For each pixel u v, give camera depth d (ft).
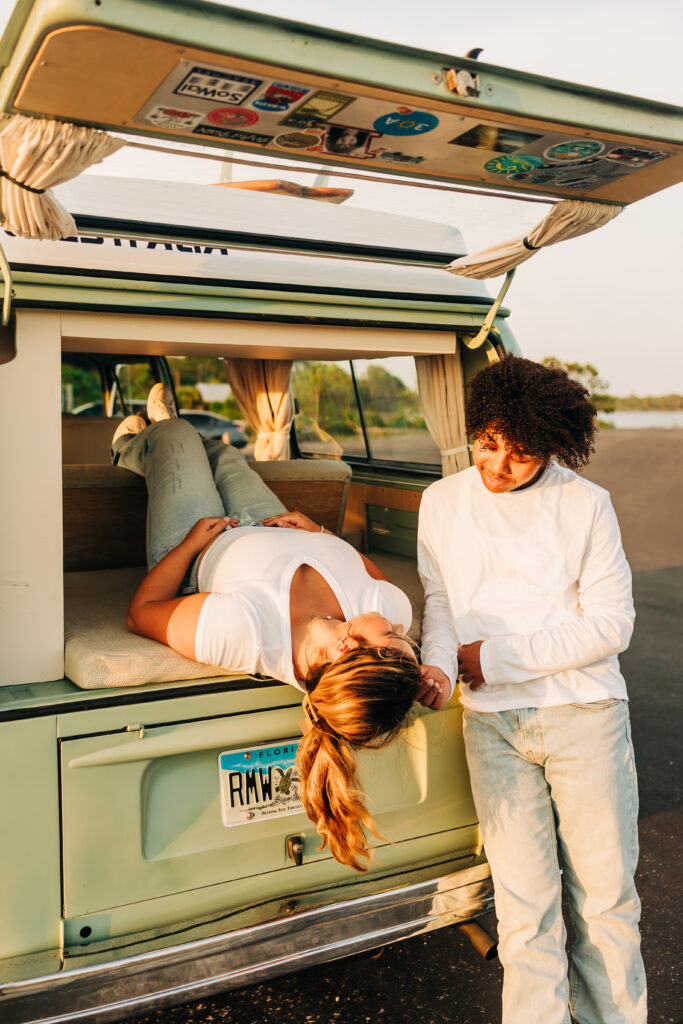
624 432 112.78
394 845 7.58
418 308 8.10
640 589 26.61
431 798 7.75
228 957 6.36
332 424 14.85
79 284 6.47
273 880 6.98
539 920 6.39
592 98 5.18
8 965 5.95
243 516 8.30
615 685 6.61
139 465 9.57
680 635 21.13
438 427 9.73
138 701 6.36
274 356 9.78
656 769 13.28
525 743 6.58
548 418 6.14
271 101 4.70
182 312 6.88
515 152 5.72
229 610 6.30
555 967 6.31
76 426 15.57
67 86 4.37
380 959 8.94
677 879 10.25
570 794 6.47
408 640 6.44
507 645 6.48
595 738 6.42
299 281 7.72
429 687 6.52
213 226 7.56
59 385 6.53
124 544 10.98
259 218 7.90
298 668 6.50
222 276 7.25
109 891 6.33
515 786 6.67
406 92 4.60
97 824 6.26
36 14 3.84
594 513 6.62
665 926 9.31
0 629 6.46
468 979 8.55
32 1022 5.82
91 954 6.11
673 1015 7.84
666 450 76.74
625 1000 6.40
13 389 6.38
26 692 6.32
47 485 6.52
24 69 4.22
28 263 6.36
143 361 17.21
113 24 3.78
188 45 3.97
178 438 9.03
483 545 6.84
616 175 6.23
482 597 6.88
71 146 4.89
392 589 7.16
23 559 6.48
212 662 6.41
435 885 7.22
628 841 6.43
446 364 9.41
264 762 6.93
